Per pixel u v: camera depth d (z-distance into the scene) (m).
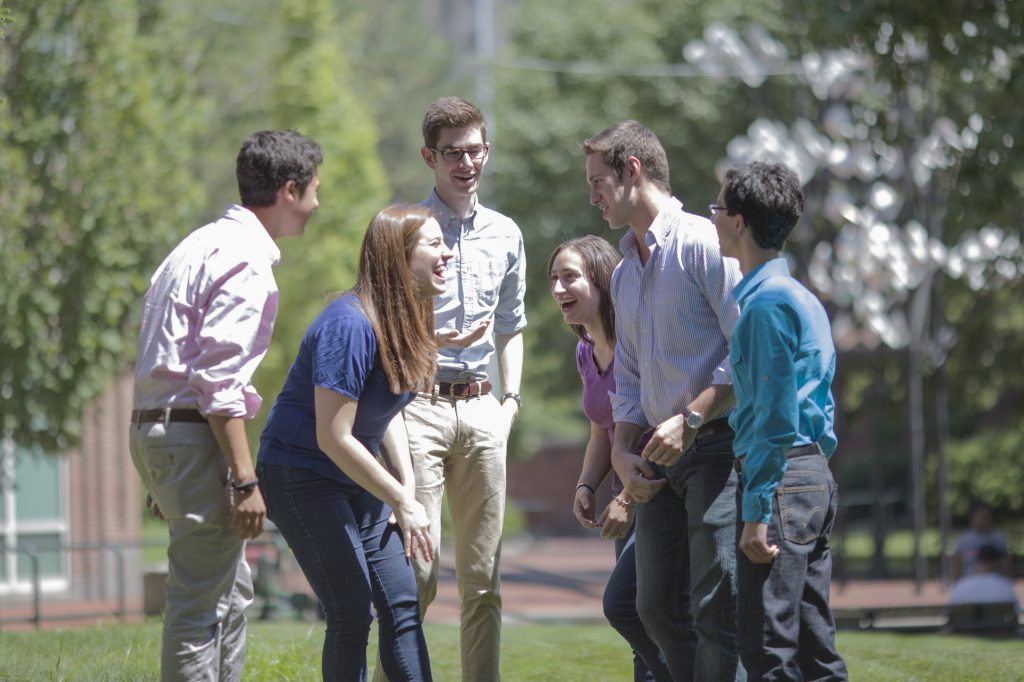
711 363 12.57
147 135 37.53
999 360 63.31
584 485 14.89
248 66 70.00
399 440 13.59
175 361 11.94
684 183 70.25
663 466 12.85
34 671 17.03
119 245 36.19
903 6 29.91
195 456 11.98
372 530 12.56
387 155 129.62
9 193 35.00
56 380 35.41
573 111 75.25
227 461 11.85
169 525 12.26
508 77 77.62
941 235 46.94
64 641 21.22
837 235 47.62
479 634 14.41
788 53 51.28
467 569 14.38
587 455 15.09
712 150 69.88
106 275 35.84
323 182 64.44
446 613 40.88
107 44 36.78
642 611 13.17
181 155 39.84
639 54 72.38
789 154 46.97
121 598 36.12
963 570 39.94
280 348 62.41
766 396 11.18
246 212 12.39
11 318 34.53
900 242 46.59
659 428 12.22
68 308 35.69
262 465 12.43
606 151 12.96
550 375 85.12
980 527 40.06
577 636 23.36
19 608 51.50
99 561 54.66
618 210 13.00
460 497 14.41
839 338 47.56
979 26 29.47
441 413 14.09
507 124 76.94
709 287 12.43
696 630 12.46
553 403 111.38
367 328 12.12
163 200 38.66
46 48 35.69
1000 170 31.38
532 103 76.38
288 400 12.41
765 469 11.17
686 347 12.60
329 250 63.12
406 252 12.38
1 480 42.56
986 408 75.38
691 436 12.26
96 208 35.84
